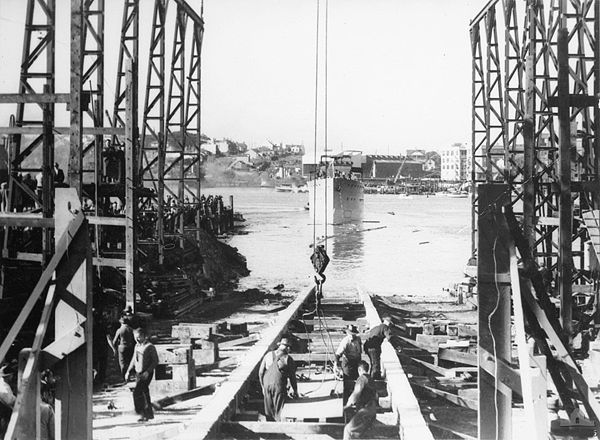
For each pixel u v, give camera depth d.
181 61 25.19
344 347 9.84
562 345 5.62
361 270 36.41
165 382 11.20
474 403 10.16
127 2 19.03
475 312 21.09
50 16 12.80
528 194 14.98
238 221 78.44
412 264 39.72
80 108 12.61
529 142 15.07
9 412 6.18
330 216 72.88
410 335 16.84
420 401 10.77
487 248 5.39
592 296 14.40
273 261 39.81
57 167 15.80
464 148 182.00
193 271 24.59
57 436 4.85
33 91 12.90
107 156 18.02
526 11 16.22
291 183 199.50
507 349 5.32
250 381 10.61
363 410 8.23
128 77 15.16
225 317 19.55
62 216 4.96
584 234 14.84
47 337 11.81
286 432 8.35
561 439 8.42
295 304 18.77
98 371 11.74
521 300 5.43
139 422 9.48
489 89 22.80
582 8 13.77
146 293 18.78
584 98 13.39
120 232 19.47
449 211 111.62
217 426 8.07
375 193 180.88
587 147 15.14
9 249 13.16
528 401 4.98
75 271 4.89
